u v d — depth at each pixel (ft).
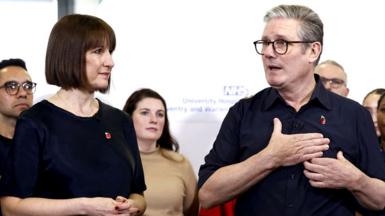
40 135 6.07
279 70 6.53
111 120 6.67
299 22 6.51
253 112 6.93
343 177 6.13
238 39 11.68
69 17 6.31
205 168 7.00
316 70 11.19
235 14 11.67
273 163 6.27
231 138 6.98
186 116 11.69
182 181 10.47
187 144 11.73
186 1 11.61
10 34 11.16
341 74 11.06
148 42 11.60
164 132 10.95
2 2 11.11
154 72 11.62
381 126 9.41
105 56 6.30
